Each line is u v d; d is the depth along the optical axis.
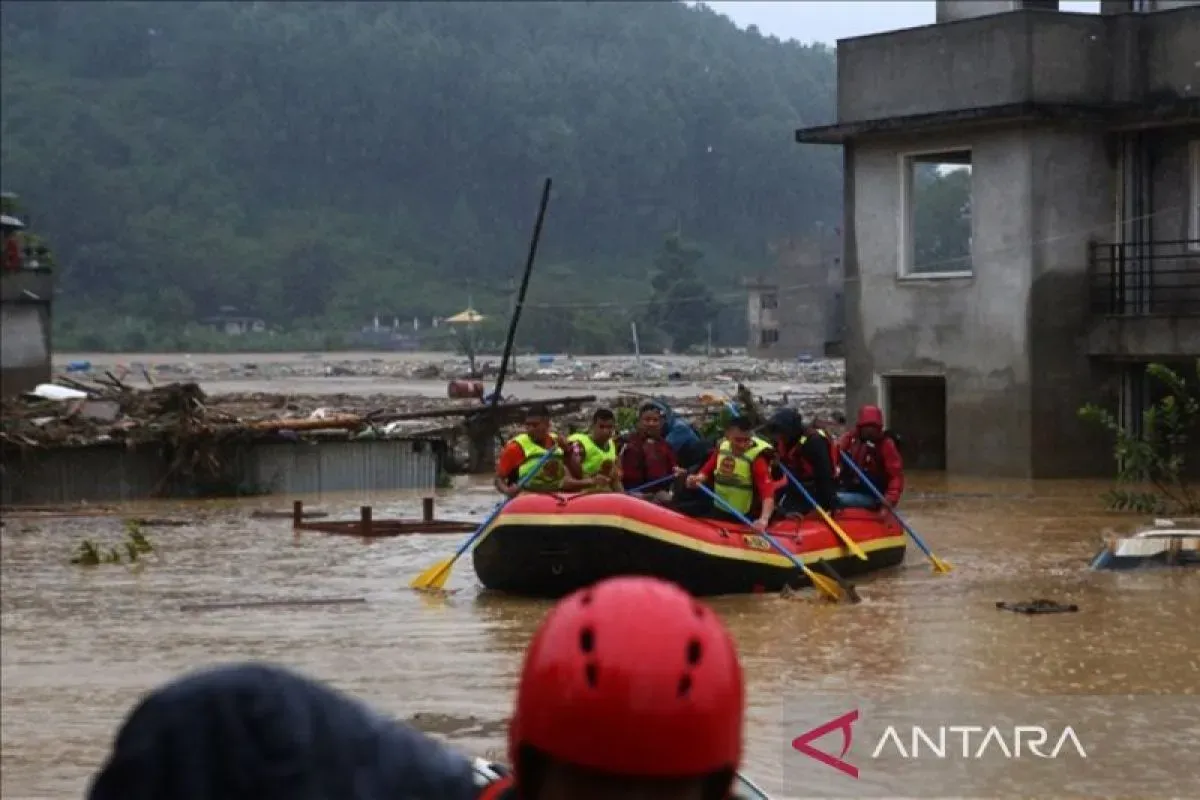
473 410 33.22
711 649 2.59
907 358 28.19
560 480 17.27
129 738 2.97
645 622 2.58
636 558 15.30
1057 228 26.67
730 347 140.25
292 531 23.06
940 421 28.67
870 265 28.67
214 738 2.96
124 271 175.50
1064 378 26.78
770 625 13.75
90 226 179.62
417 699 11.30
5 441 27.91
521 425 36.94
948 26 27.28
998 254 26.98
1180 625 13.09
